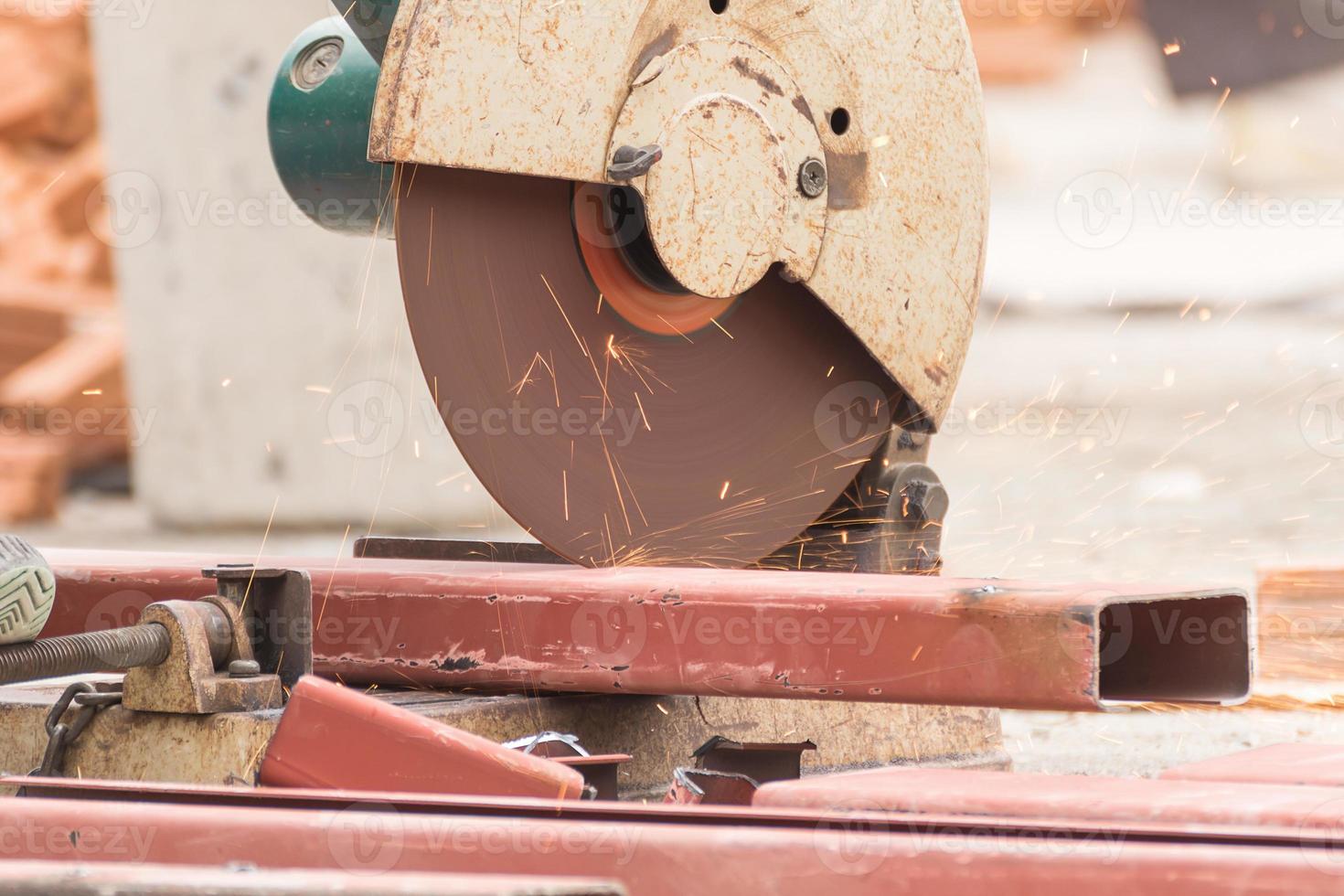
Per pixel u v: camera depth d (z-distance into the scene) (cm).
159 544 3231
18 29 4350
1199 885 526
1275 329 4966
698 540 1139
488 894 439
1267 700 1584
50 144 4344
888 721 1136
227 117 3347
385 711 749
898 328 1180
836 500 1245
